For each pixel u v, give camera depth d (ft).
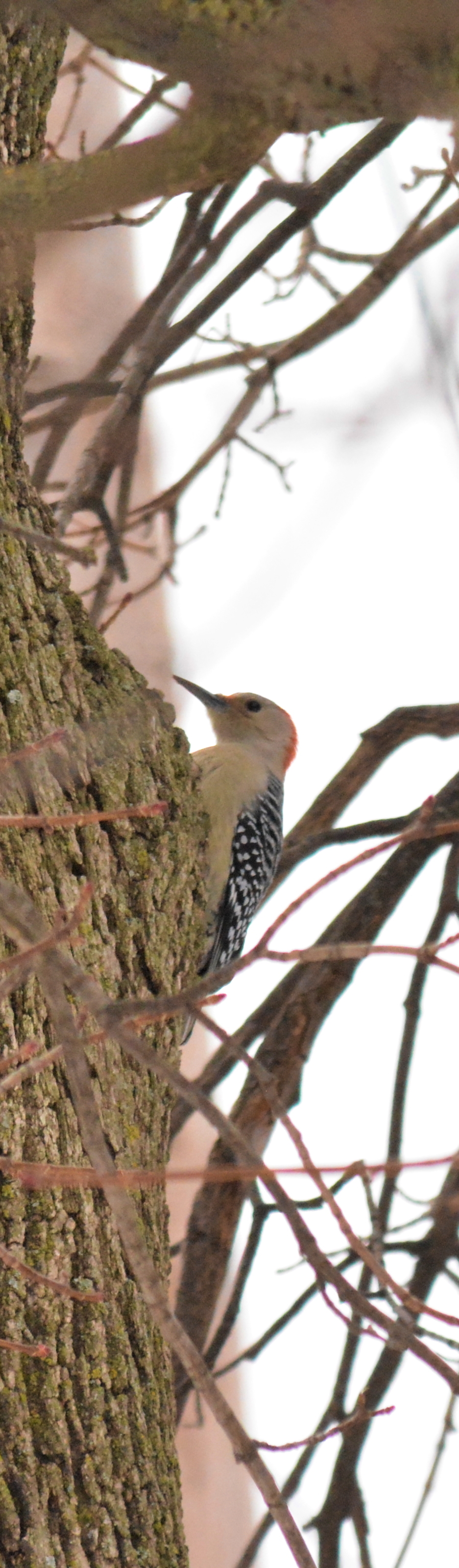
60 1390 22.07
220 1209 39.75
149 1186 25.59
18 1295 22.09
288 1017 39.65
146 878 27.09
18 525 26.50
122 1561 21.79
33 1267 22.31
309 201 37.52
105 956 25.75
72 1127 23.27
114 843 26.68
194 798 29.96
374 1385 37.76
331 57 20.43
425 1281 37.45
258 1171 15.70
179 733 29.96
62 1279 22.61
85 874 25.53
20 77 27.04
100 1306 22.95
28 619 26.12
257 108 21.68
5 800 24.00
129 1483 22.44
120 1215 14.97
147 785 27.76
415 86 20.67
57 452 41.42
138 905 26.89
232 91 21.44
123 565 39.93
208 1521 66.74
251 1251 37.17
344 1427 20.21
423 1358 19.71
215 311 39.50
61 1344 22.31
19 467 27.58
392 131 36.76
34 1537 20.97
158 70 22.26
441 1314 17.94
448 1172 37.09
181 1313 39.01
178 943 28.43
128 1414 22.88
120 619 52.70
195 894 29.94
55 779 25.18
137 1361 23.49
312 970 40.14
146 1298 15.35
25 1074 15.83
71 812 25.49
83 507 39.24
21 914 15.02
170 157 21.42
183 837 28.76
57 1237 22.72
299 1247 19.75
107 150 21.40
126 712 26.89
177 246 39.65
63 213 21.15
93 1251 23.12
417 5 19.22
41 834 24.67
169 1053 27.35
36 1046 16.42
